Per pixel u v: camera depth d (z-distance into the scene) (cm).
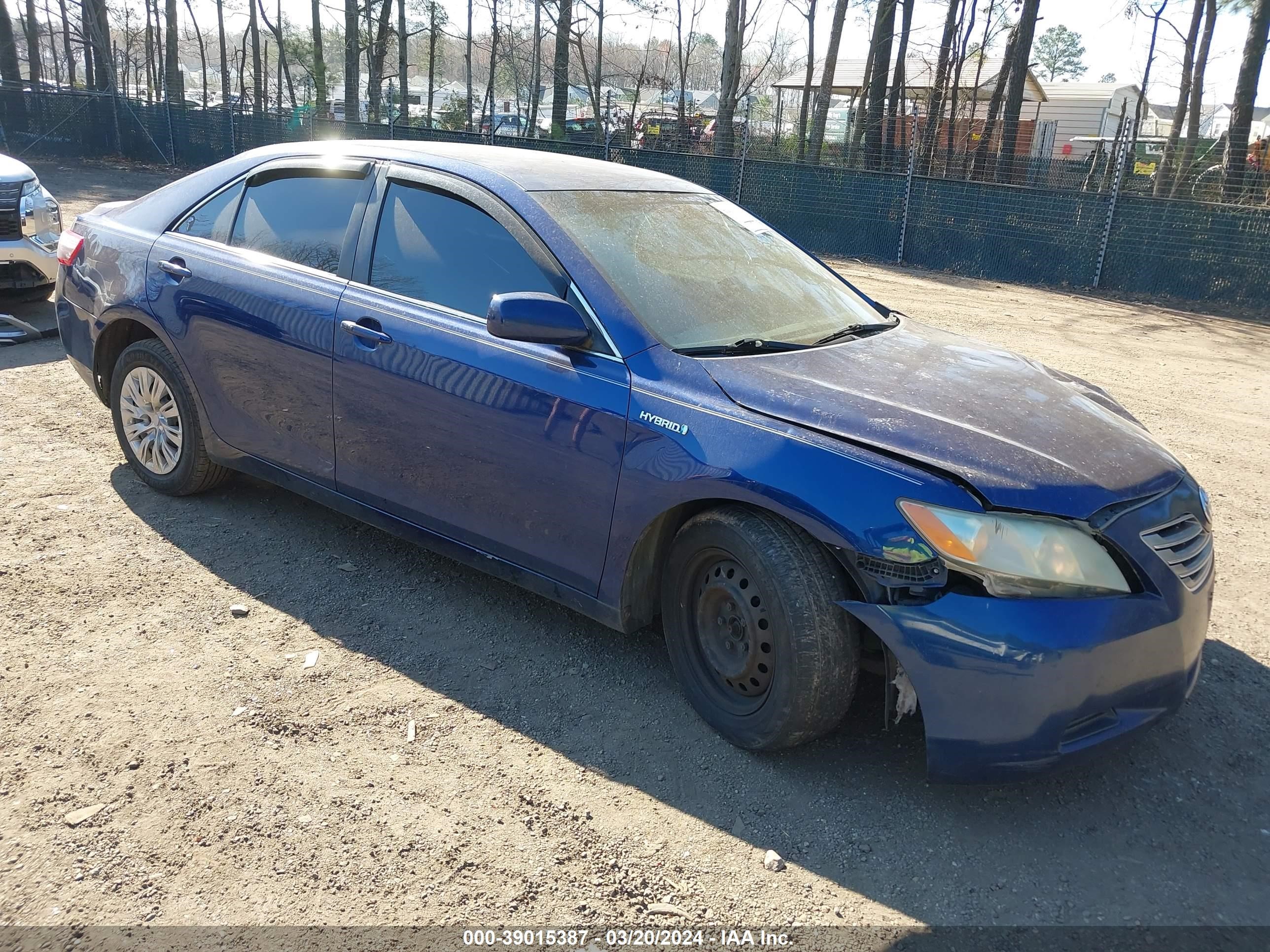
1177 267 1381
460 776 279
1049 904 244
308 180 400
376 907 229
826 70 2359
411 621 363
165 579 379
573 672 337
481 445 330
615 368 306
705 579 301
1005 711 250
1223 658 376
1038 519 254
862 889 246
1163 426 707
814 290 385
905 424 275
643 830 262
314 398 377
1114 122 3797
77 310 464
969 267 1540
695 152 2019
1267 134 2412
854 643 274
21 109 2452
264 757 280
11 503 434
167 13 3147
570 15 2600
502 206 344
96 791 260
